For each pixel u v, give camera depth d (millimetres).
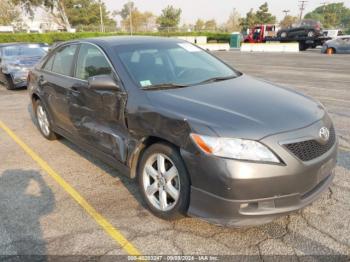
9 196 3602
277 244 2713
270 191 2482
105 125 3596
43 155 4762
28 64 9938
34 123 6418
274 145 2477
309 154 2607
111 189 3707
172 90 3250
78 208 3334
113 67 3529
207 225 2994
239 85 3514
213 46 31609
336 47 22016
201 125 2602
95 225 3045
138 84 3287
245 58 19766
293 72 12633
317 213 3105
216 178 2490
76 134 4246
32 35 34500
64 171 4211
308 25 28562
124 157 3340
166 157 2900
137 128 3109
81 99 3896
